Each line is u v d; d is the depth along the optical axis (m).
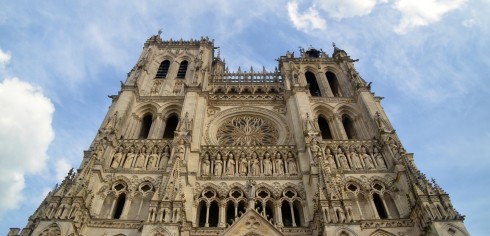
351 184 40.25
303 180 39.88
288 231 35.00
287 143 48.03
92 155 39.19
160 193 35.16
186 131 44.34
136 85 54.19
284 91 55.41
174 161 38.44
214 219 38.53
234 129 51.75
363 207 38.09
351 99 55.84
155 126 49.94
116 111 47.91
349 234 30.55
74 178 36.47
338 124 51.47
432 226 31.70
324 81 61.72
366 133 49.97
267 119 53.28
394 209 38.03
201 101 52.50
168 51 68.62
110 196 38.34
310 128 45.69
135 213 36.88
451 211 32.78
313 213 35.81
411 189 36.94
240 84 59.91
